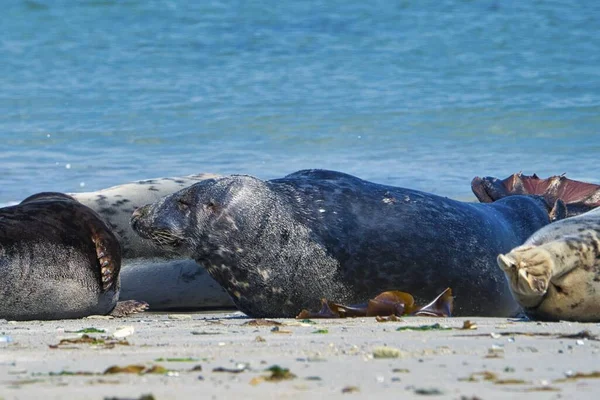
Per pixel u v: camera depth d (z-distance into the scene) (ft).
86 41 405.39
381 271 101.76
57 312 106.52
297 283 100.53
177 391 48.83
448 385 50.62
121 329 82.43
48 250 105.60
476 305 105.70
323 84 320.70
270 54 373.81
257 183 101.65
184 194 101.14
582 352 64.08
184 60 370.12
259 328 84.53
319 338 73.56
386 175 207.21
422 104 284.20
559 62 342.44
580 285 85.61
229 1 474.49
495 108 273.95
